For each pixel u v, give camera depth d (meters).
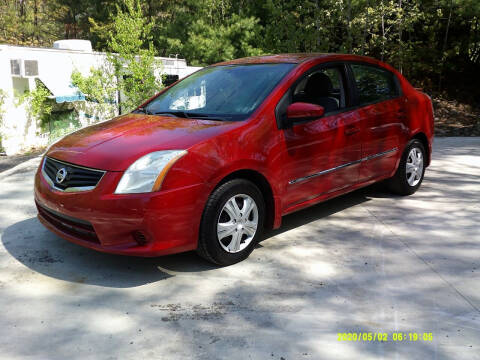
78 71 12.88
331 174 4.00
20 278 3.16
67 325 2.58
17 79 12.00
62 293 2.96
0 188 5.68
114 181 2.93
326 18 15.04
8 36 32.81
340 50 15.16
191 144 3.08
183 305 2.80
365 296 2.89
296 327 2.55
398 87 4.86
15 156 11.09
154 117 3.77
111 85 13.81
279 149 3.49
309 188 3.83
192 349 2.35
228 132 3.24
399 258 3.46
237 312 2.71
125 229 2.92
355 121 4.17
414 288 2.99
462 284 3.04
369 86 4.49
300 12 14.67
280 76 3.80
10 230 4.09
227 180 3.24
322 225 4.20
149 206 2.87
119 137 3.31
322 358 2.27
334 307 2.76
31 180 6.14
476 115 16.42
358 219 4.35
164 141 3.12
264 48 15.74
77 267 3.34
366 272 3.23
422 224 4.20
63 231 3.31
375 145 4.43
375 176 4.55
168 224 2.95
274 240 3.84
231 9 22.17
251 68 4.11
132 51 13.69
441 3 16.52
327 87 4.05
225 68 4.31
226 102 3.74
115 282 3.11
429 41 17.77
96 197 2.94
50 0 28.42
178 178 2.95
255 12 21.23
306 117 3.45
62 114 13.63
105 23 24.78
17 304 2.81
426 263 3.37
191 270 3.28
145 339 2.44
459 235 3.92
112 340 2.44
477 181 5.74
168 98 4.23
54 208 3.18
